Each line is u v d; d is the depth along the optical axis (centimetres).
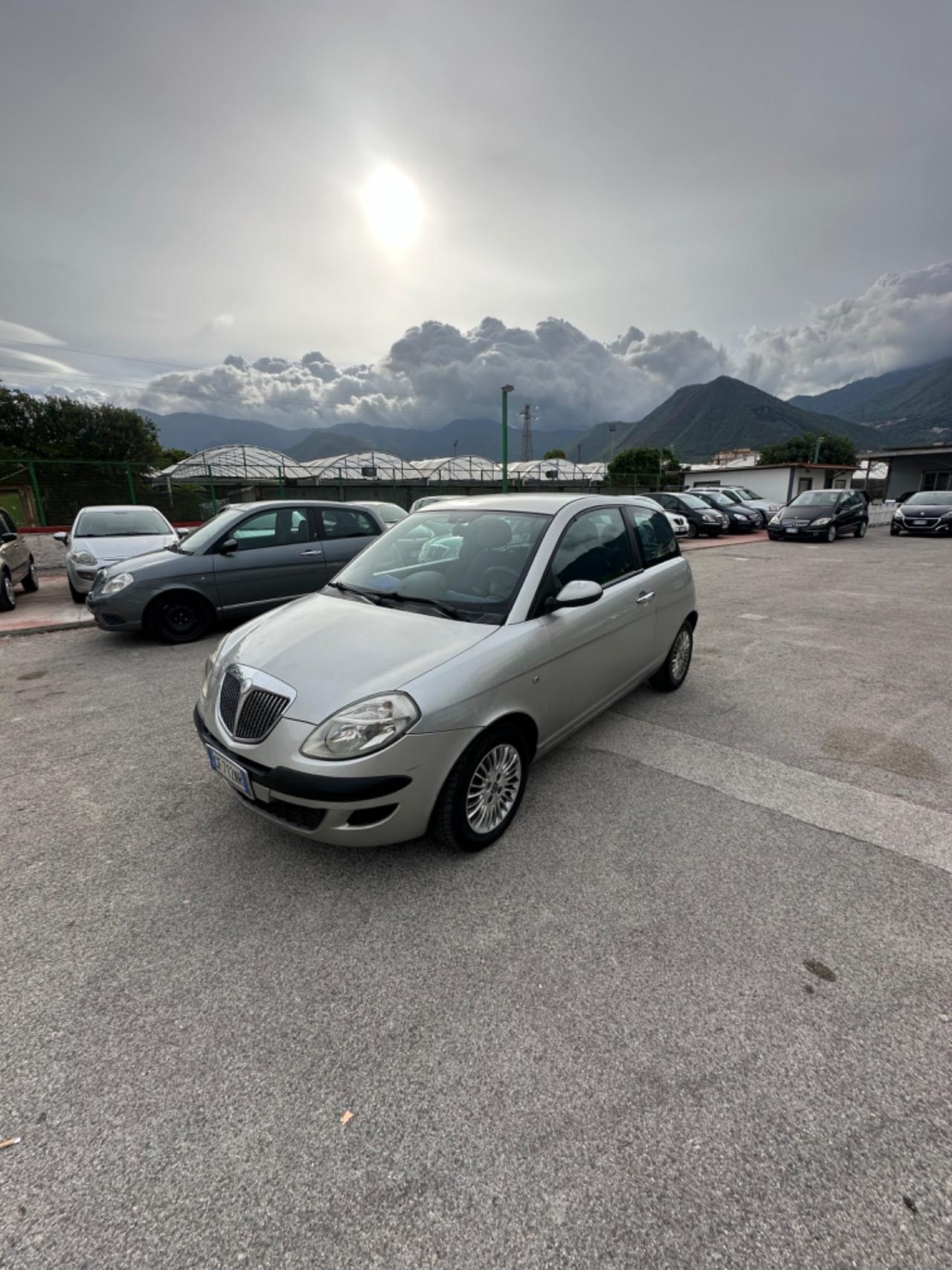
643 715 421
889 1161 141
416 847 265
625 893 236
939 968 199
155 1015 181
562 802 304
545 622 282
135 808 300
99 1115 152
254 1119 151
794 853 262
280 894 235
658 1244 125
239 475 4047
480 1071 164
